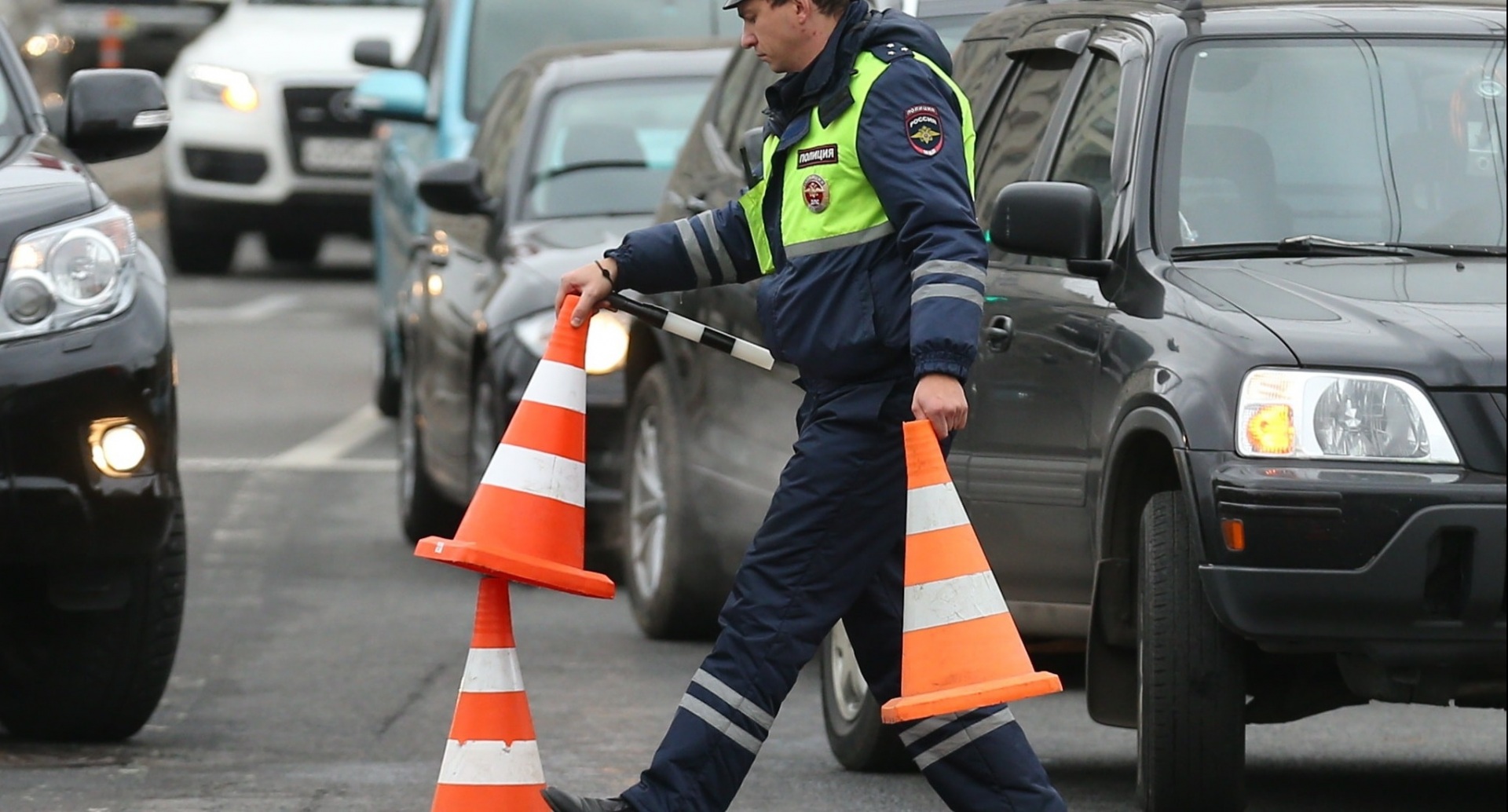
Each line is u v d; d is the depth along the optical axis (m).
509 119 40.91
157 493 22.38
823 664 24.00
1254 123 22.56
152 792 21.39
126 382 22.20
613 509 33.72
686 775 17.03
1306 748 25.33
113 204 23.39
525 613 33.34
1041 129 24.45
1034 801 16.86
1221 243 21.88
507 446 17.45
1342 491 18.92
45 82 94.75
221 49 74.81
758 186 17.52
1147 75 22.83
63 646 23.72
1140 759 20.16
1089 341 21.66
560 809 16.73
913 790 22.48
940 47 17.11
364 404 54.81
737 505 28.42
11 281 22.00
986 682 16.48
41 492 21.84
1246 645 19.84
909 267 16.86
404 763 23.19
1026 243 21.84
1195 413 19.61
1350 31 23.25
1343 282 20.94
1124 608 21.09
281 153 73.62
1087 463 21.58
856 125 16.77
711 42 41.75
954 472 23.28
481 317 35.84
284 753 23.67
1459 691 19.45
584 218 37.59
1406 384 19.31
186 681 27.81
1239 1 24.17
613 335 33.62
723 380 28.80
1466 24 23.39
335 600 33.69
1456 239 22.03
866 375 17.05
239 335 66.31
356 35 74.75
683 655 30.05
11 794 21.22
